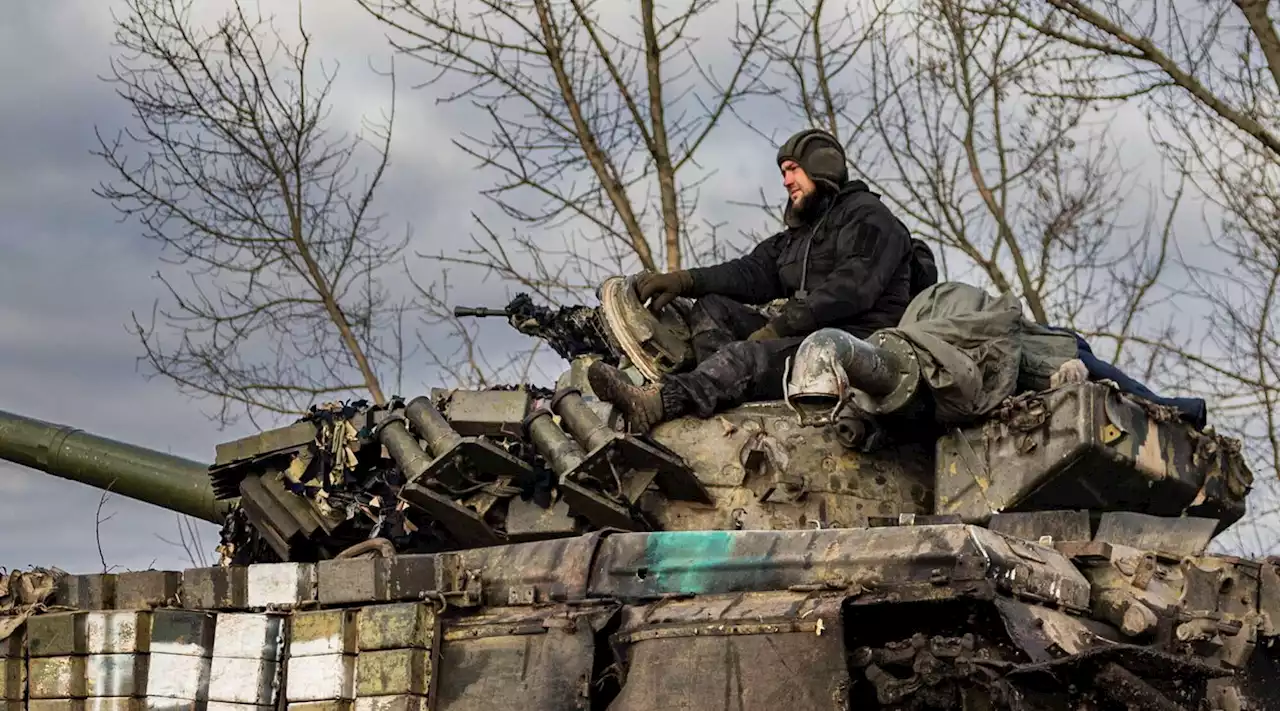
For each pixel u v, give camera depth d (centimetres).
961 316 1190
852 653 929
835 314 1252
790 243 1345
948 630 935
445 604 1040
